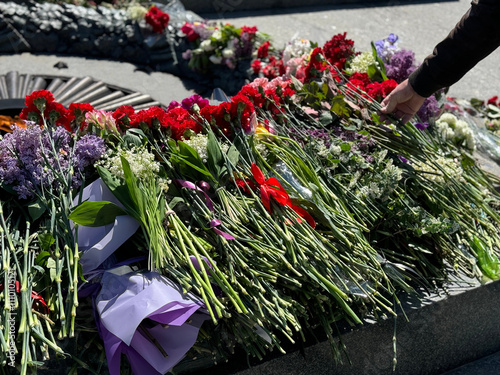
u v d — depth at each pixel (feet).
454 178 7.65
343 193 6.80
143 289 5.23
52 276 5.18
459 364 7.59
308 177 6.64
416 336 6.88
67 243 5.45
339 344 6.31
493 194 8.36
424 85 7.35
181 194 6.15
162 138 6.61
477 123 11.69
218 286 5.65
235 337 5.70
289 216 6.13
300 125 7.76
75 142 6.28
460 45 6.84
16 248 5.51
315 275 5.84
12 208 5.92
